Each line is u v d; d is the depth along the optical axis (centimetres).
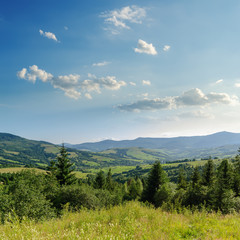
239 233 612
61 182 3328
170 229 673
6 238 523
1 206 1066
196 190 1861
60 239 533
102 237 524
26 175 1867
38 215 1132
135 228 638
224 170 3591
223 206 1373
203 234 626
